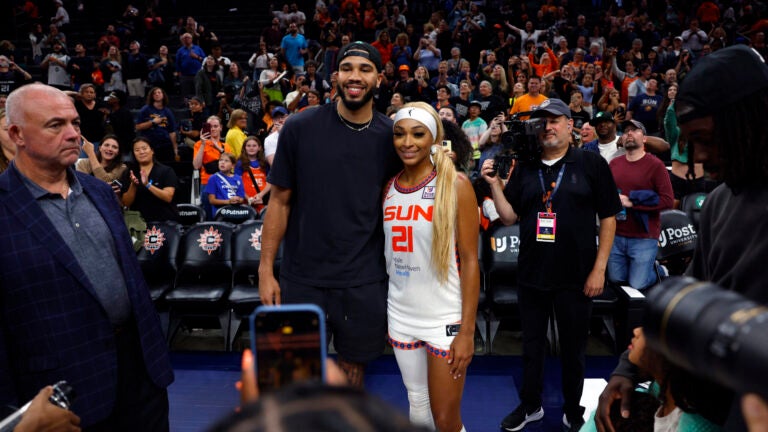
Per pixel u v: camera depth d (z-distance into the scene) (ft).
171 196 16.56
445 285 7.25
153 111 27.99
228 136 23.72
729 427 3.05
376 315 7.47
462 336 7.28
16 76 34.55
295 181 7.45
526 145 9.70
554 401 11.71
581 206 9.51
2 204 5.53
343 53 6.98
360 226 7.25
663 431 3.90
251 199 18.97
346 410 0.90
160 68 37.73
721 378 1.78
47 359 5.56
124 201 15.61
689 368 1.98
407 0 48.88
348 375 7.73
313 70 34.14
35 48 42.42
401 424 0.91
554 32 42.14
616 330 13.75
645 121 29.91
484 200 15.07
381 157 7.27
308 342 2.55
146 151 16.25
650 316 2.22
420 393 7.77
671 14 46.78
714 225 3.54
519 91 29.17
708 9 45.47
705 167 3.38
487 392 12.16
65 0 49.80
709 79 3.18
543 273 9.73
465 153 10.66
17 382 5.57
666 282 2.30
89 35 46.11
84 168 14.98
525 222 9.90
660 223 14.21
